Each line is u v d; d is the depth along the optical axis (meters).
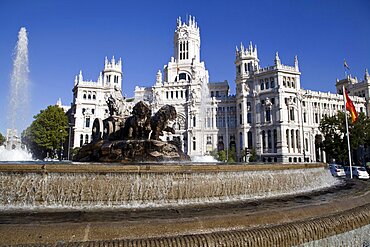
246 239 6.56
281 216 8.46
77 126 94.69
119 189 11.21
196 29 116.50
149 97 101.06
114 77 108.12
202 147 91.75
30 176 10.74
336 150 61.50
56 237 6.42
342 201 10.41
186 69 106.94
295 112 80.94
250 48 90.31
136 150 19.12
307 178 16.45
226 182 12.75
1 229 6.38
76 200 10.87
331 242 7.95
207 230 7.41
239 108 88.88
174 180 11.84
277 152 77.81
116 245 5.81
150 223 7.20
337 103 91.88
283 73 81.50
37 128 80.81
